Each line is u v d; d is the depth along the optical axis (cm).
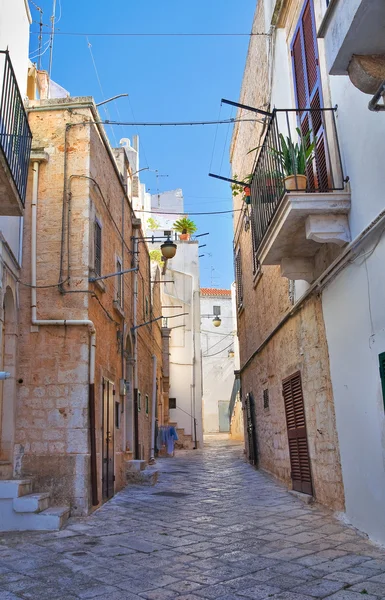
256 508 810
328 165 684
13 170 657
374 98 450
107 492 929
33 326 840
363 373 607
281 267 809
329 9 472
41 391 821
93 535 648
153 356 1944
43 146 918
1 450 794
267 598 409
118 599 415
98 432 880
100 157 1020
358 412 626
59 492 786
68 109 934
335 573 464
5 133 636
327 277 706
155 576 474
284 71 916
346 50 459
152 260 2533
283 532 634
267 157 777
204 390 4200
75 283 864
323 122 698
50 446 802
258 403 1382
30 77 1161
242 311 1680
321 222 636
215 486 1104
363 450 613
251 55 1295
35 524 682
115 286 1134
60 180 904
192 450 2419
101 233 1005
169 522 723
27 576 480
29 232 875
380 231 547
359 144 591
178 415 2552
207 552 554
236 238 1811
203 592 427
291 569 482
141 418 1544
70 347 835
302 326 875
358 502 632
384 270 542
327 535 608
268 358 1202
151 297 1886
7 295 811
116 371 1106
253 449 1445
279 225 692
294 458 950
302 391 888
